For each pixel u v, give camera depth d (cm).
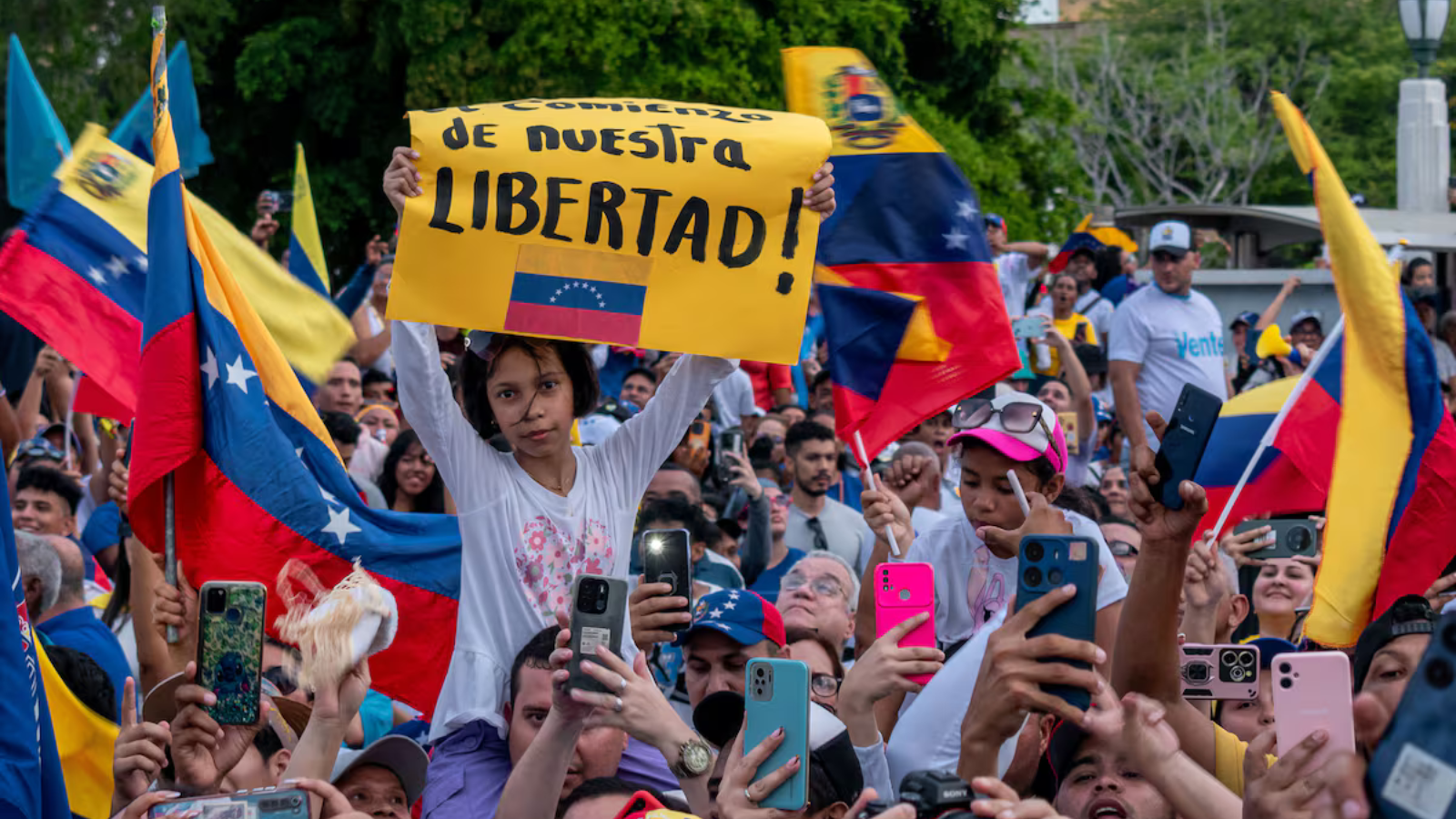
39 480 764
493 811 470
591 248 497
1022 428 521
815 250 508
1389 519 562
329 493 546
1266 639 498
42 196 585
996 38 2741
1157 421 371
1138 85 5050
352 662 402
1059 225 2830
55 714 484
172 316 512
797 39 2314
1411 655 402
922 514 741
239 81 2353
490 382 494
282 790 349
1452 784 267
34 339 1190
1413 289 1460
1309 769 318
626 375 1100
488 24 2234
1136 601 377
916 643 418
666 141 506
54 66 2261
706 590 681
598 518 504
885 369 609
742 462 792
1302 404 667
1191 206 2092
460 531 493
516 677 457
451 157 494
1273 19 5244
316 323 733
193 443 514
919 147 614
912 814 312
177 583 516
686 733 382
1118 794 380
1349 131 5197
